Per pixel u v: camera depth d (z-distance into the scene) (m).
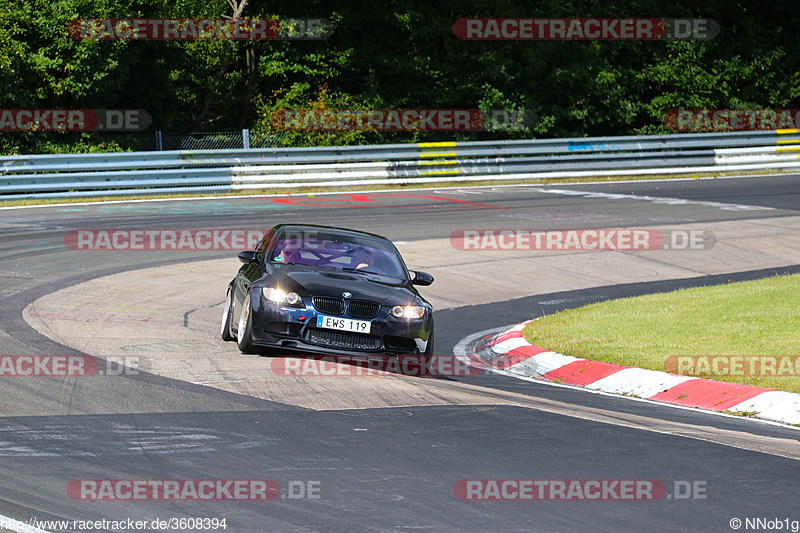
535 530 16.20
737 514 17.31
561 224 75.62
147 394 25.72
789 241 72.25
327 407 25.27
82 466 18.81
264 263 35.22
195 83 110.19
